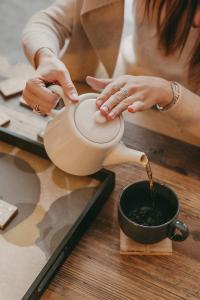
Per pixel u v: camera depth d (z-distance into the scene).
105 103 0.84
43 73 0.95
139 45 1.29
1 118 1.14
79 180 1.02
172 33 1.15
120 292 0.86
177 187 1.04
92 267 0.89
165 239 0.93
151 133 1.16
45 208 0.96
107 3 1.14
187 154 1.12
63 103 0.92
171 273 0.89
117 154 0.84
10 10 1.74
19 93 1.22
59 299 0.85
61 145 0.84
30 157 1.06
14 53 1.46
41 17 1.22
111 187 1.01
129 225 0.86
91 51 1.29
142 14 1.21
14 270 0.86
